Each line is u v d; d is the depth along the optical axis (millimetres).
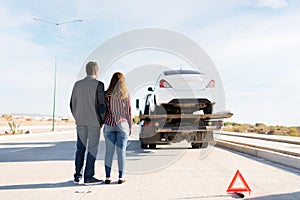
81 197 5211
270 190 5719
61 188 5887
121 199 5090
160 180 6680
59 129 43031
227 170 7949
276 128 48688
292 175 7262
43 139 21141
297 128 42688
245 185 5379
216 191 5652
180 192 5574
